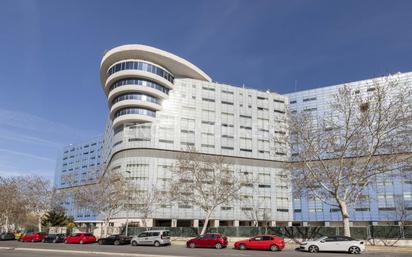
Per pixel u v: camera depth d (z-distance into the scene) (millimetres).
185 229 58844
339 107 43062
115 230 70500
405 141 36469
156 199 69688
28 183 72688
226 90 90812
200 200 66500
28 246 37750
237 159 86562
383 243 39062
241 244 33562
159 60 84875
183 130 83312
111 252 27766
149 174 77438
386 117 37125
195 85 87750
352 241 28828
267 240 32500
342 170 38156
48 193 74438
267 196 86500
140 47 80875
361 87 79500
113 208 60531
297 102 94250
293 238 44969
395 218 75562
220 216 80438
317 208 85375
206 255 24984
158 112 82750
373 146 38781
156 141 80250
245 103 91688
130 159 79062
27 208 73625
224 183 53281
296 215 87562
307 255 25844
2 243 44969
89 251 29188
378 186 79125
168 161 79812
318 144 39406
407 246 36656
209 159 54719
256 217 80250
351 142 38500
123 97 81625
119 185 61094
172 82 86125
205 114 86688
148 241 39812
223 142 86438
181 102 85125
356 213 80562
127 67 80688
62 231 88938
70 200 107625
